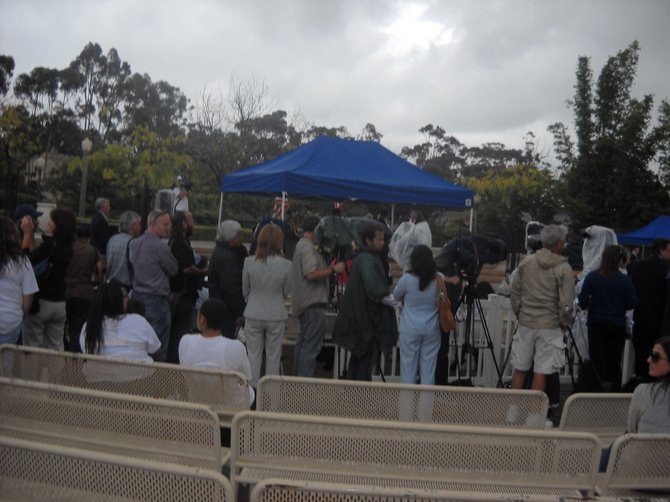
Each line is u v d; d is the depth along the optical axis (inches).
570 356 333.4
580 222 1111.6
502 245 310.5
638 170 1114.1
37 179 1503.4
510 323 323.0
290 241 411.2
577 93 1179.3
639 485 132.6
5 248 217.6
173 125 2228.1
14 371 179.9
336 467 136.2
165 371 168.9
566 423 165.3
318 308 281.7
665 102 1131.9
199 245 855.1
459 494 96.3
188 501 102.0
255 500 98.3
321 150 438.0
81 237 295.4
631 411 158.4
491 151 2203.5
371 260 261.9
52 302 264.5
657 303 315.6
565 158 1212.5
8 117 1051.9
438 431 131.8
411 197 418.6
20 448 109.0
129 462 103.2
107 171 1102.4
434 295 257.3
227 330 292.4
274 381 165.0
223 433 177.8
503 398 164.2
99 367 172.6
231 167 1363.2
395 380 315.6
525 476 134.5
